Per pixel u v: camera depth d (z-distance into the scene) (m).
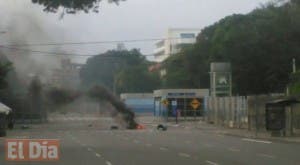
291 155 28.66
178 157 27.45
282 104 44.91
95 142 40.62
